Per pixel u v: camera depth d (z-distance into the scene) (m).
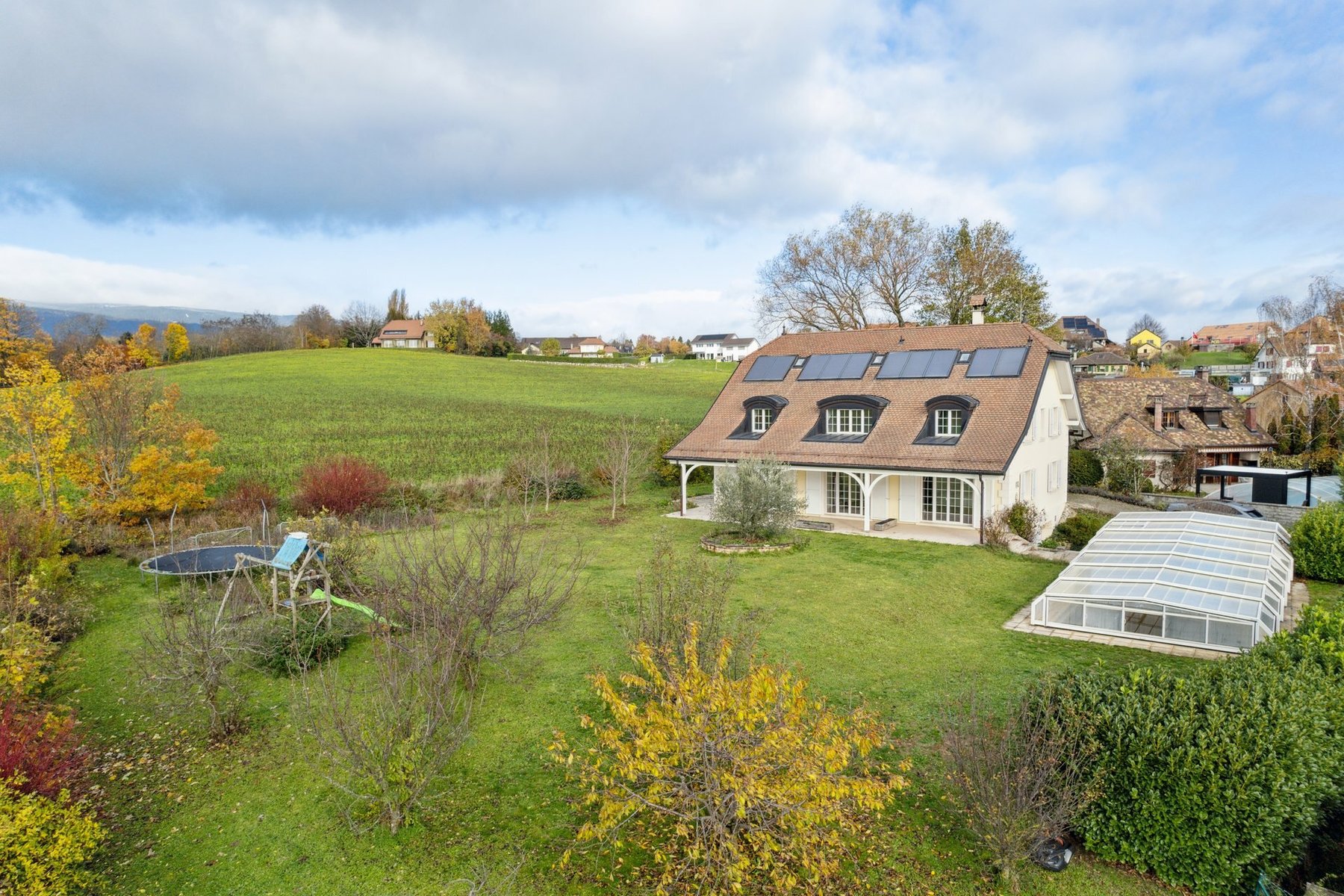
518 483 33.69
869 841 9.21
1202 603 15.06
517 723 12.18
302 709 12.01
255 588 15.29
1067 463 33.25
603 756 9.81
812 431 28.55
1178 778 8.34
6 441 24.19
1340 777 8.63
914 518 27.30
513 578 14.32
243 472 35.28
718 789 7.92
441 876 8.75
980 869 8.76
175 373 79.75
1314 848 8.50
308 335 122.81
